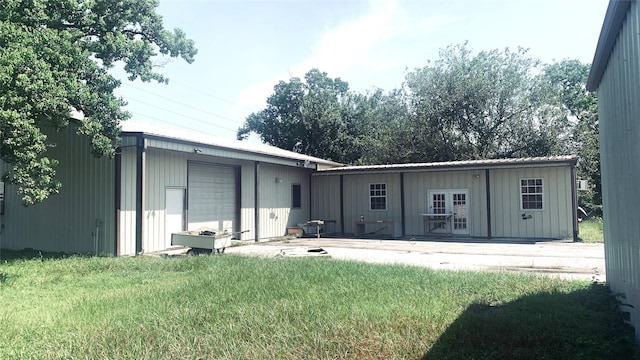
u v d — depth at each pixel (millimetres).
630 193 4730
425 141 30969
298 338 4387
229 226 16516
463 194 17562
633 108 4383
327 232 20578
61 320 5238
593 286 6441
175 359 3896
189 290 6664
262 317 5094
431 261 10633
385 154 32375
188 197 14625
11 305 6148
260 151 16547
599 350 3932
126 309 5656
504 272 8109
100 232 12227
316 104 37594
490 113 30031
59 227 12945
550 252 12055
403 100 33969
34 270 9039
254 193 17516
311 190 21250
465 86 29750
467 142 30500
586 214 25516
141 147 11969
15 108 8820
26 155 9188
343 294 6254
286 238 18109
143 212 12570
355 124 38438
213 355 3967
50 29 10453
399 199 18969
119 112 11305
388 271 8133
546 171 16062
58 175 13000
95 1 12016
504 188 16750
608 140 6020
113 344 4293
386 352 4027
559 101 30062
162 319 5043
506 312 5211
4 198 14086
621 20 4727
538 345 4141
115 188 12055
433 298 5957
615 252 5762
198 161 15164
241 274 7949
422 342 4215
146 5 12883
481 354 3941
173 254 12461
